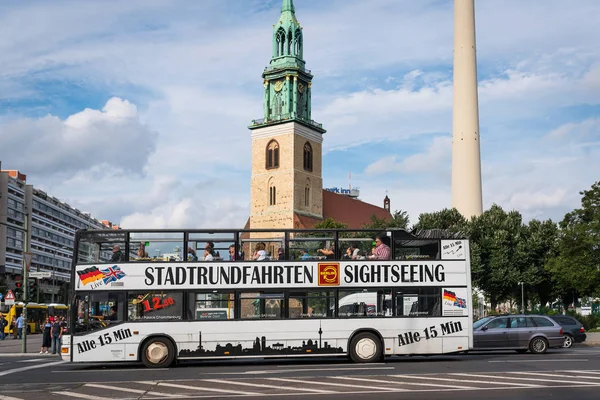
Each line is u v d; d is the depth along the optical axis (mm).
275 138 122375
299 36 125000
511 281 75812
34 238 169125
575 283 64750
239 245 26328
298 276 26234
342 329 26141
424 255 26844
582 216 65500
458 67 99375
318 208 124750
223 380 20469
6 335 73062
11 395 17578
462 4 100375
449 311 26594
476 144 98000
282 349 25859
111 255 26156
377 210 140125
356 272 26438
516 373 21469
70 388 19047
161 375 22594
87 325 25797
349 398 16156
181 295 25969
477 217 81688
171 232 26297
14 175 165375
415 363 26078
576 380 19484
